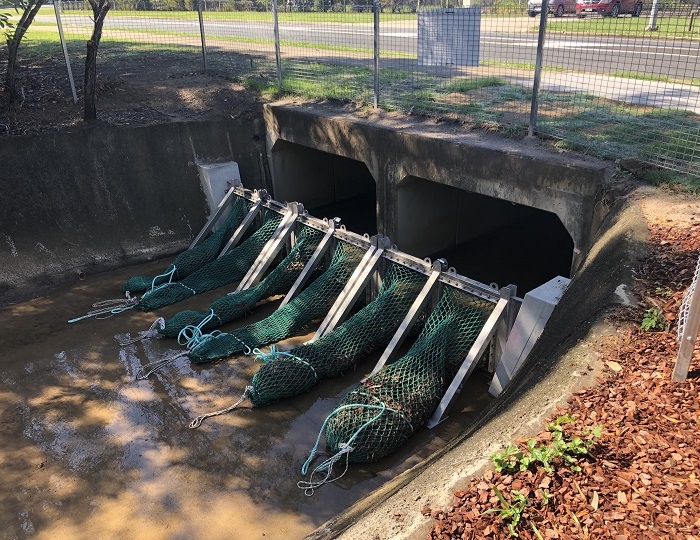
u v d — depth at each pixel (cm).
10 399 875
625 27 1141
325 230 1138
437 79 1461
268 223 1243
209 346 970
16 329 1058
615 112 1091
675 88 1227
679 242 658
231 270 1221
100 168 1268
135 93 1484
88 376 930
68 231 1244
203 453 769
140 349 1001
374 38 1223
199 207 1403
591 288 664
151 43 2131
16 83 1473
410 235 1234
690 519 361
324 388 896
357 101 1331
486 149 966
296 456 762
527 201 934
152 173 1329
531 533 373
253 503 689
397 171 1136
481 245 1394
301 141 1350
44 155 1207
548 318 754
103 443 789
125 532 653
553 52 1363
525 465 414
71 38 2192
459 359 869
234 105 1456
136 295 1180
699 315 446
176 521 666
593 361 518
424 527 392
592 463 413
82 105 1373
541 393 504
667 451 414
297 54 1892
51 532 656
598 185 836
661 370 493
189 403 866
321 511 675
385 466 738
